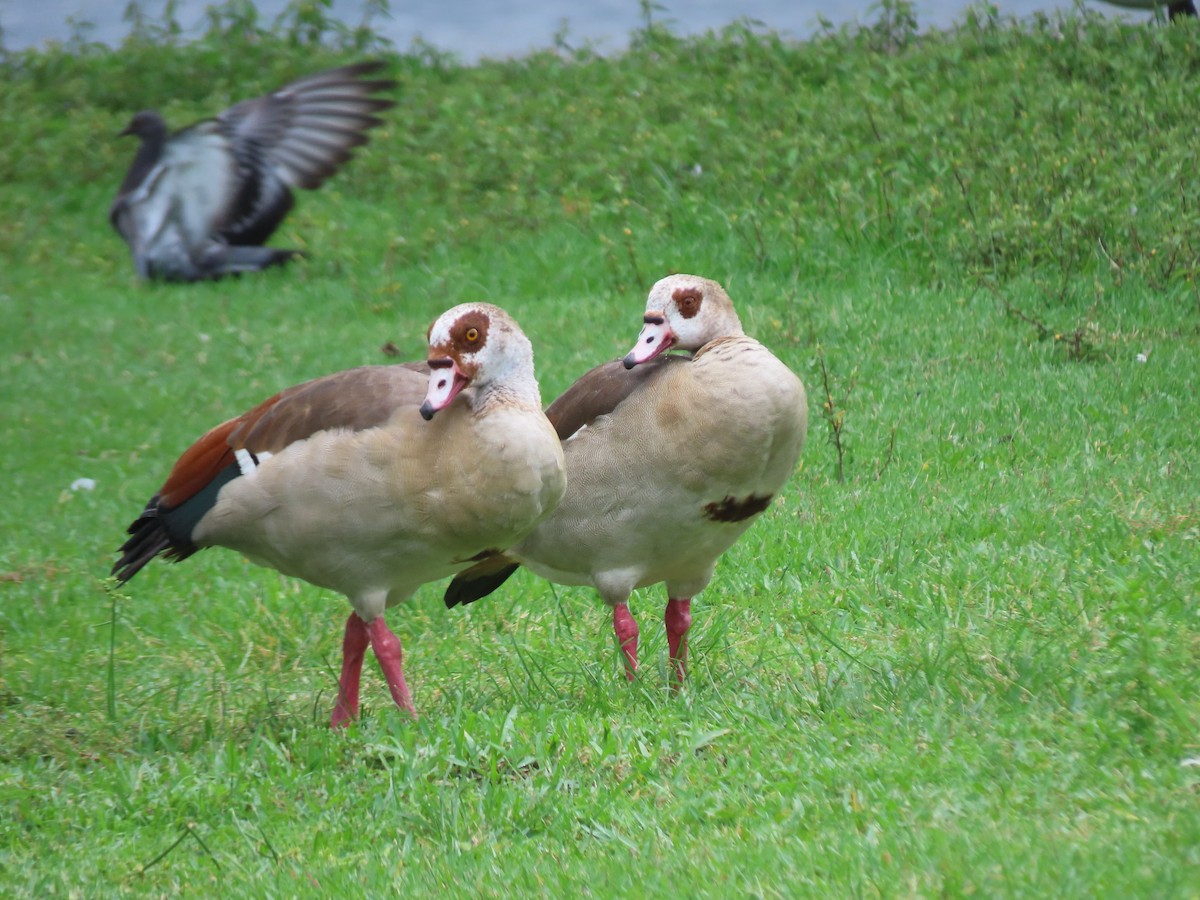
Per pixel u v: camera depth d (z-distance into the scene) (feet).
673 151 74.18
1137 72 71.20
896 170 66.54
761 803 22.29
